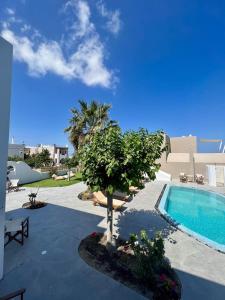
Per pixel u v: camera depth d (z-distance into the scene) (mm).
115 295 3480
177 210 11688
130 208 9578
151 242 4172
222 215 10773
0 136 3834
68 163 19328
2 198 3928
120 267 4316
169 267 4234
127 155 4191
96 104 15203
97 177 4785
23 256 4758
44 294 3494
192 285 3807
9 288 3639
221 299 3438
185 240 5953
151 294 3521
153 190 15039
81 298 3404
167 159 25578
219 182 18594
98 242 5547
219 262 4715
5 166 4004
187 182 20703
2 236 3947
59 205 9812
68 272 4137
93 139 4977
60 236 5977
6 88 3959
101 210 8969
